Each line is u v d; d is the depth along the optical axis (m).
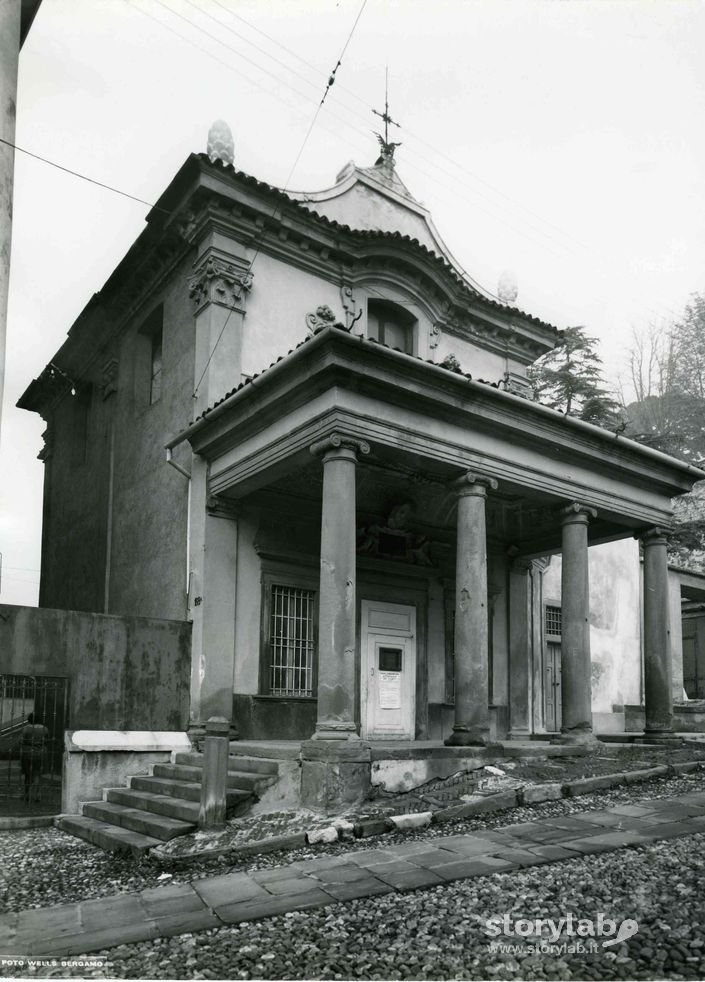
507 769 10.33
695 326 36.44
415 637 14.96
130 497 16.14
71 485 20.48
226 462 12.55
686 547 29.28
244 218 13.82
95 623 12.00
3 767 12.43
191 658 12.65
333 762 8.93
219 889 6.49
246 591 13.05
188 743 11.94
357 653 14.06
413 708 14.68
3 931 5.69
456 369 11.82
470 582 11.21
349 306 15.06
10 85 5.24
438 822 8.47
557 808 8.92
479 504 11.50
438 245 17.09
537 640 17.11
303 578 13.73
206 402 13.12
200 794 9.08
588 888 5.96
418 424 10.94
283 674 13.34
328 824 8.16
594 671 18.27
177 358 14.67
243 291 13.73
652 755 11.82
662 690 13.80
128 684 12.09
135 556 15.49
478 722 10.88
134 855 8.17
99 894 6.85
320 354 10.12
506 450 12.01
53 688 11.84
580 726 12.26
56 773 11.72
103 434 18.36
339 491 10.00
